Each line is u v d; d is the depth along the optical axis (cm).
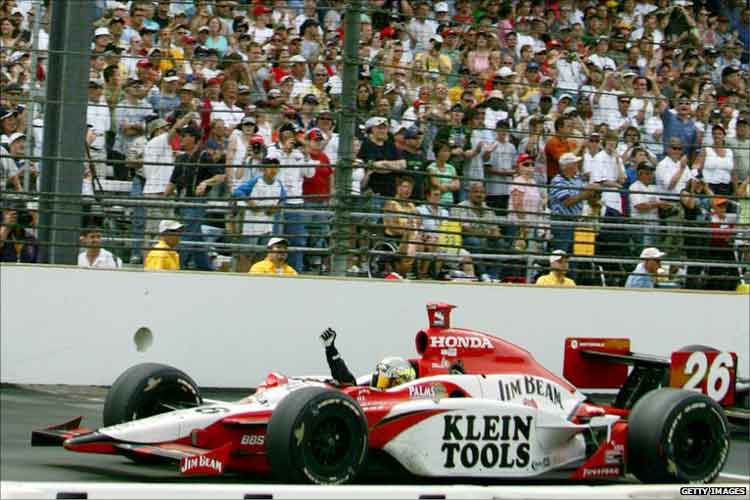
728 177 5675
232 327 4522
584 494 2056
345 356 4656
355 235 4700
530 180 5316
